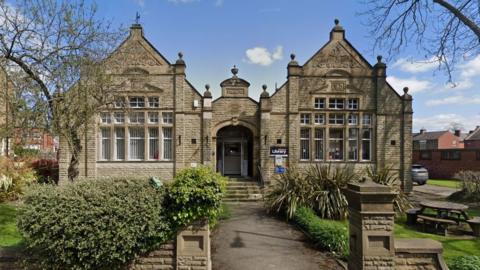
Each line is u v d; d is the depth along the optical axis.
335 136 15.63
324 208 9.23
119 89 13.00
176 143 14.88
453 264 5.41
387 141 15.26
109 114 14.96
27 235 4.86
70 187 5.32
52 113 9.11
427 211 11.16
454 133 51.47
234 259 6.36
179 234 5.22
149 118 15.11
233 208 11.77
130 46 15.01
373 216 5.19
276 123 15.14
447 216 9.48
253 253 6.72
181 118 14.93
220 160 16.98
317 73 15.31
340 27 15.43
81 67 9.30
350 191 5.62
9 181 11.42
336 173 10.38
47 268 4.93
